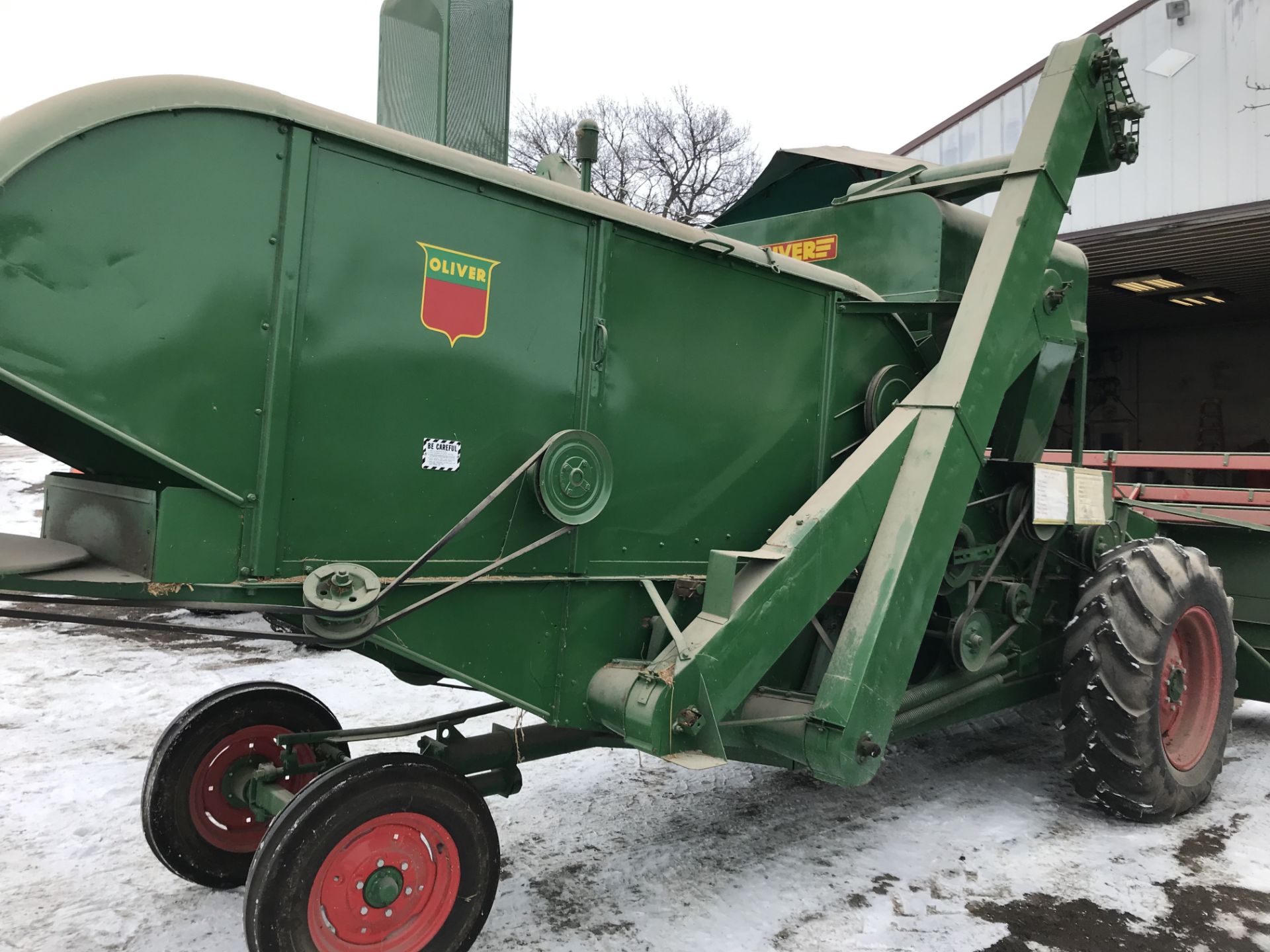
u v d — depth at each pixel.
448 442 2.32
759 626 2.53
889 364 3.57
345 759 2.71
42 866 2.97
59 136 1.74
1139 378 15.02
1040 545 3.97
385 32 3.15
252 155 1.99
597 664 2.66
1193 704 3.71
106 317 1.80
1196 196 9.18
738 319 3.00
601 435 2.63
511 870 2.97
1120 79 3.53
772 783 3.85
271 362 2.01
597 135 2.94
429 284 2.27
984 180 3.48
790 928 2.60
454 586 2.24
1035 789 3.82
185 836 2.72
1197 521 4.86
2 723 4.54
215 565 1.96
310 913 1.97
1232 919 2.67
